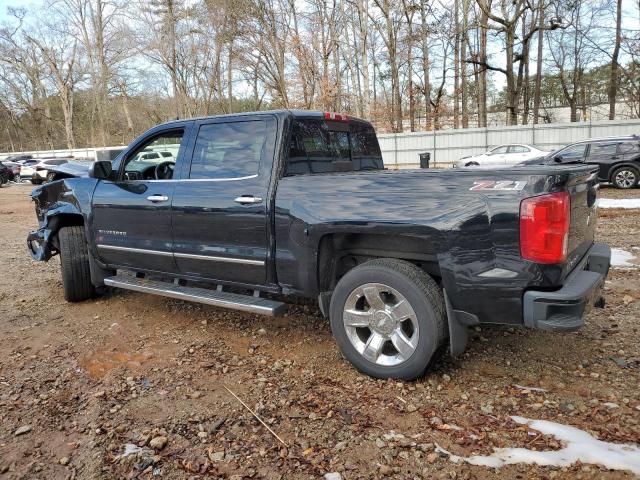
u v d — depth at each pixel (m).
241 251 3.70
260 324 4.33
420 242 3.14
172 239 4.13
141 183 4.36
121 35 42.72
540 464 2.30
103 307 4.98
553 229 2.65
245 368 3.47
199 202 3.88
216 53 34.59
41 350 3.90
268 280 3.65
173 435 2.65
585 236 3.28
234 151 3.80
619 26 29.98
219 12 31.14
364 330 3.38
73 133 57.91
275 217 3.50
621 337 3.73
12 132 72.06
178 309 4.83
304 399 3.00
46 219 5.12
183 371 3.45
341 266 3.60
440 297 2.99
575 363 3.35
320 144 3.94
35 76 54.88
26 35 49.09
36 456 2.51
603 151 14.55
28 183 29.41
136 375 3.40
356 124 4.52
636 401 2.82
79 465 2.42
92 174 4.53
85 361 3.67
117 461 2.44
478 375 3.22
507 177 2.79
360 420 2.75
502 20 26.61
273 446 2.54
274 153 3.59
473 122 47.72
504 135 25.44
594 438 2.49
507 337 3.82
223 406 2.95
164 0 35.78
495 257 2.76
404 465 2.35
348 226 3.12
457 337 2.98
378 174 3.19
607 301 4.54
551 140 24.34
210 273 3.99
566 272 2.80
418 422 2.71
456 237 2.82
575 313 2.71
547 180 2.68
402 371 3.07
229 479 2.29
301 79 30.25
